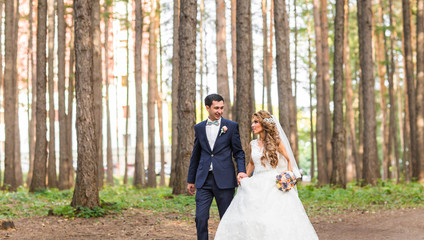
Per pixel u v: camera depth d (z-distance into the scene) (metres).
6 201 12.85
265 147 5.61
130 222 9.47
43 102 17.64
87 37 10.45
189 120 14.24
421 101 21.48
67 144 21.09
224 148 5.87
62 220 9.62
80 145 10.47
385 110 31.70
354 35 33.00
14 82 21.16
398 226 8.90
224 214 5.60
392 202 12.85
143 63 41.16
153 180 23.34
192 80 14.20
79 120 10.45
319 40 24.62
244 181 5.62
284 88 16.97
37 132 17.59
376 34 27.25
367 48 19.16
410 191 14.66
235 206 5.54
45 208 11.64
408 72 23.09
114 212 10.56
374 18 30.38
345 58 28.61
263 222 5.27
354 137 27.86
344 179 17.78
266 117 5.69
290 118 23.34
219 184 5.77
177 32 22.30
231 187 5.81
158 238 7.74
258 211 5.36
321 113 23.41
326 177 24.58
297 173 5.73
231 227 5.43
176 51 22.31
